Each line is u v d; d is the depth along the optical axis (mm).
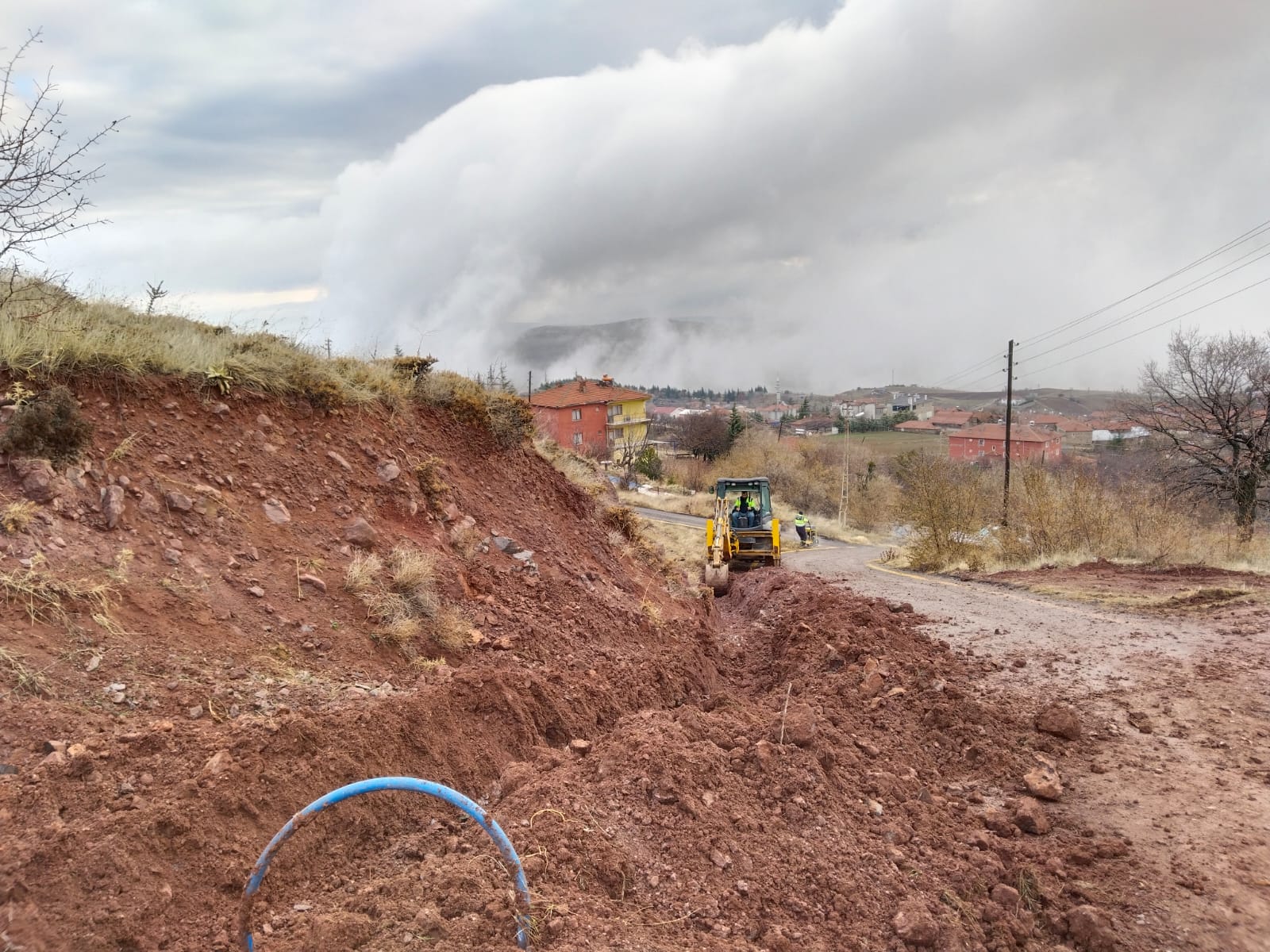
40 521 4582
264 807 3471
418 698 4672
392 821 3881
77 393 5723
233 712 4066
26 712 3393
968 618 12359
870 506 57094
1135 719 7184
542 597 7973
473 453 9922
